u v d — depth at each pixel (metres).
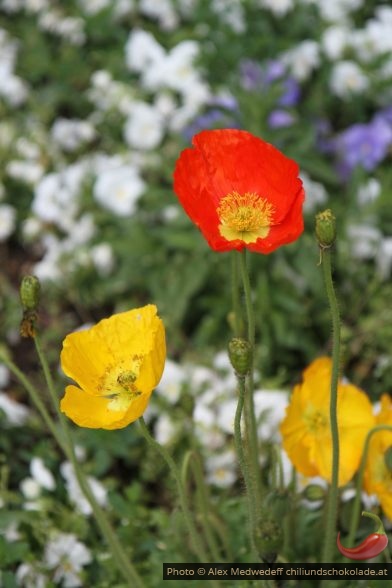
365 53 5.93
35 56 6.48
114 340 2.66
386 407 3.08
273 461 3.19
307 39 6.27
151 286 5.02
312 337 4.84
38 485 3.91
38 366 5.06
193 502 4.02
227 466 4.11
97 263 5.19
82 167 5.49
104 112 6.02
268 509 3.01
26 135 5.91
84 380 2.61
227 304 4.81
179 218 5.01
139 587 3.22
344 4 6.25
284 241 2.63
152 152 5.63
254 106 5.11
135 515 3.70
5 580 3.40
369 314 4.95
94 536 3.94
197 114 5.71
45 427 4.47
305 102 5.91
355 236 4.95
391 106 5.83
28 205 5.83
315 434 3.05
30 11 6.84
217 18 6.14
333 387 2.61
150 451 4.23
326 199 5.16
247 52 5.97
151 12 6.53
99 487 3.95
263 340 4.67
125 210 5.23
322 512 3.43
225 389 4.34
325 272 2.45
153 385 2.44
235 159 2.77
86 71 6.44
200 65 5.82
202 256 4.87
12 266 5.67
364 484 3.09
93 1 6.64
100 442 4.20
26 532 3.74
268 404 3.97
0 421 4.31
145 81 5.99
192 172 2.73
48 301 5.30
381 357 4.68
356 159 5.44
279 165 2.74
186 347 4.92
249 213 2.74
